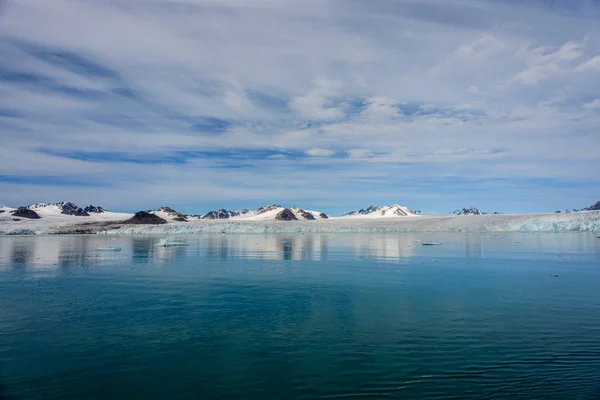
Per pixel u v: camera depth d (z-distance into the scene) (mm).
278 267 22766
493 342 9195
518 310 12211
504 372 7523
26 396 6852
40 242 48906
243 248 37156
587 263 23297
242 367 7961
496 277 18516
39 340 9711
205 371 7793
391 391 6836
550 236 49312
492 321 10977
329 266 23062
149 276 19562
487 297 14125
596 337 9484
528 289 15570
